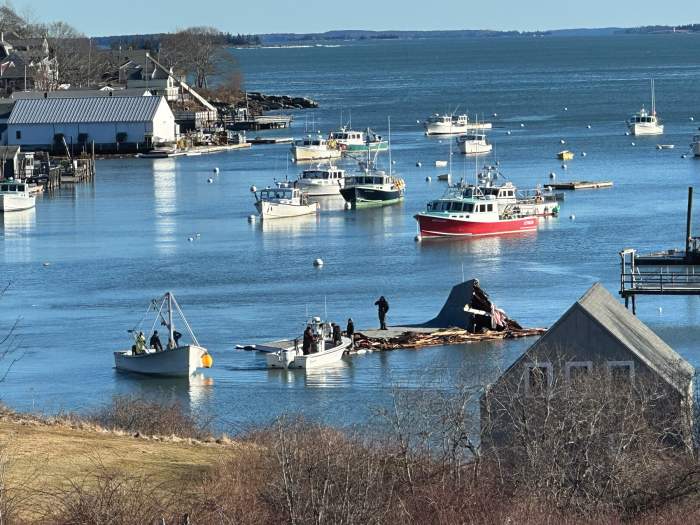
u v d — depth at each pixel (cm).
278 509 8694
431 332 18362
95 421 12469
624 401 10819
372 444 10144
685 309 19762
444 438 10338
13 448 10294
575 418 9944
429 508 9188
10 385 15988
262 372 16562
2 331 19275
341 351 17100
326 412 14362
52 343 18450
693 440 10956
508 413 10575
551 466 9638
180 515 8731
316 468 8688
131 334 18575
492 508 9262
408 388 15000
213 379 16250
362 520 8512
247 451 10281
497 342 17962
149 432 12350
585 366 11594
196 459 10319
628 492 9744
